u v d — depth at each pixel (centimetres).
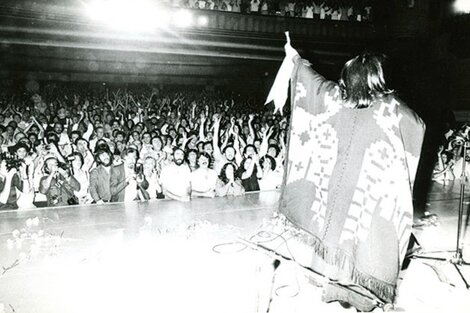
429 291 368
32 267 419
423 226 561
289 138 334
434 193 780
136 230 538
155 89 1370
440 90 1344
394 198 293
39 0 1176
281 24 1423
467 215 621
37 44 1203
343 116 307
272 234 517
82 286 376
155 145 770
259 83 1539
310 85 323
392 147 291
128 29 1260
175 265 424
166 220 584
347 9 1508
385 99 294
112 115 988
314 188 321
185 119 972
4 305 341
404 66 1397
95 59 1383
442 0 1372
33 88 1302
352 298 321
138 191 703
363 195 298
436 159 903
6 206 638
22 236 512
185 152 779
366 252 295
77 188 678
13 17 1164
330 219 309
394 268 294
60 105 1123
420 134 293
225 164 752
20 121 925
